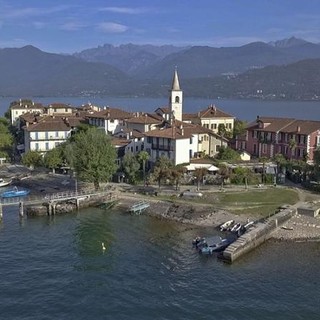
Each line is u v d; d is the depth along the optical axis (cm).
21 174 14088
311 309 5922
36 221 9700
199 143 13400
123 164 12100
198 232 8819
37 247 8075
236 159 12731
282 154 12812
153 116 15788
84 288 6469
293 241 8219
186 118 15600
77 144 11525
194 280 6706
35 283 6625
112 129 16400
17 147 17225
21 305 6016
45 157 14075
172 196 10681
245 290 6394
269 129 13312
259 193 10569
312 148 12344
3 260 7462
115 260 7462
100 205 10719
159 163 11481
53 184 12600
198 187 10925
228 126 16075
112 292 6359
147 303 6053
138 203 10419
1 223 9562
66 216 10069
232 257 7281
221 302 6069
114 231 8962
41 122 16188
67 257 7594
